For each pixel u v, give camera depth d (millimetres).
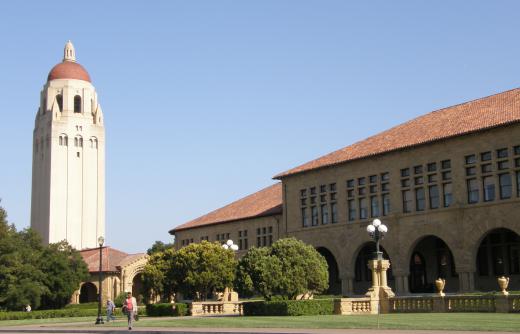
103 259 91938
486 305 33938
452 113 54000
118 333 29703
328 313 38312
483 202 46031
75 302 86562
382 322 28000
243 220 69750
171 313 46562
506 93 52250
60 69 140875
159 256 52812
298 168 62688
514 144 44594
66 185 135375
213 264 49500
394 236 51844
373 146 56250
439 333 21891
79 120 138500
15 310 72375
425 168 50312
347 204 56438
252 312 39438
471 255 46438
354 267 55562
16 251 72125
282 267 39688
